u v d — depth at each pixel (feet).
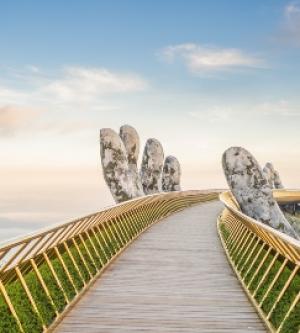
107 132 82.79
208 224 78.79
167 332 26.18
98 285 36.45
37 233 23.02
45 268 32.60
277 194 145.07
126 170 82.28
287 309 27.02
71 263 36.68
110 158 81.56
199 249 53.57
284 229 65.67
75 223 31.35
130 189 81.05
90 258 39.11
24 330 23.30
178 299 32.89
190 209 114.21
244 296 33.88
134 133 93.50
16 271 24.04
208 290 35.50
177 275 40.40
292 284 30.35
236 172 67.15
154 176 102.22
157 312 29.78
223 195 63.10
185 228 72.90
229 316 29.19
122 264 44.57
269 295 30.22
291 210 196.54
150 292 34.65
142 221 71.77
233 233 54.95
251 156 67.97
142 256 48.75
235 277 39.93
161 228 72.59
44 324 25.17
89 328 26.55
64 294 29.55
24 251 24.22
